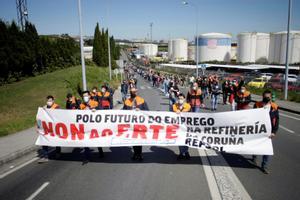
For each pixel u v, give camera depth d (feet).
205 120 21.75
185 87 113.19
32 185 18.65
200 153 24.93
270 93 20.72
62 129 23.30
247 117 20.97
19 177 20.21
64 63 166.09
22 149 26.16
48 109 23.31
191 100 33.60
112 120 22.80
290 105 55.77
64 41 170.40
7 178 20.10
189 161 22.66
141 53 543.80
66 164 22.85
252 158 23.03
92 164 22.57
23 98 67.15
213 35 296.10
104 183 18.60
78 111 23.04
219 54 297.53
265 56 265.75
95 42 166.81
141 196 16.53
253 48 265.54
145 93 89.81
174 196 16.42
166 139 22.39
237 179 18.79
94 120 22.91
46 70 148.15
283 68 173.27
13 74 118.01
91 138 23.06
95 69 128.26
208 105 59.06
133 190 17.38
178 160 22.94
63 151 26.91
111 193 17.04
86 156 23.07
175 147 26.84
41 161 23.32
